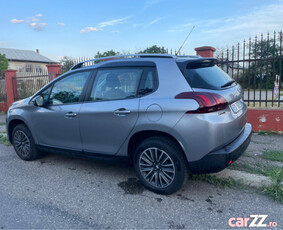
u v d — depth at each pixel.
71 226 2.74
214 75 3.39
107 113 3.52
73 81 4.09
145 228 2.67
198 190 3.44
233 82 3.64
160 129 3.09
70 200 3.30
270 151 4.64
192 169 3.05
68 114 3.96
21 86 11.12
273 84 5.98
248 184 3.49
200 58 3.43
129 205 3.13
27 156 4.79
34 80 10.55
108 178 3.96
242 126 3.45
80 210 3.05
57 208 3.11
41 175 4.15
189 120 2.93
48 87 4.42
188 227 2.67
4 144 6.09
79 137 3.93
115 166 4.45
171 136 3.14
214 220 2.77
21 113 4.63
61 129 4.12
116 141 3.53
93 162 4.70
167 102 3.07
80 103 3.90
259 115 5.87
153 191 3.41
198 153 2.95
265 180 3.49
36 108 4.44
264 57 6.33
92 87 3.83
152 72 3.34
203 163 2.96
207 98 2.89
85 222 2.81
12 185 3.80
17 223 2.81
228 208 3.00
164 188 3.28
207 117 2.88
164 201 3.20
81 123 3.83
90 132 3.76
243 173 3.75
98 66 3.85
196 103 2.89
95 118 3.66
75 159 4.90
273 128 5.78
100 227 2.71
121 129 3.43
